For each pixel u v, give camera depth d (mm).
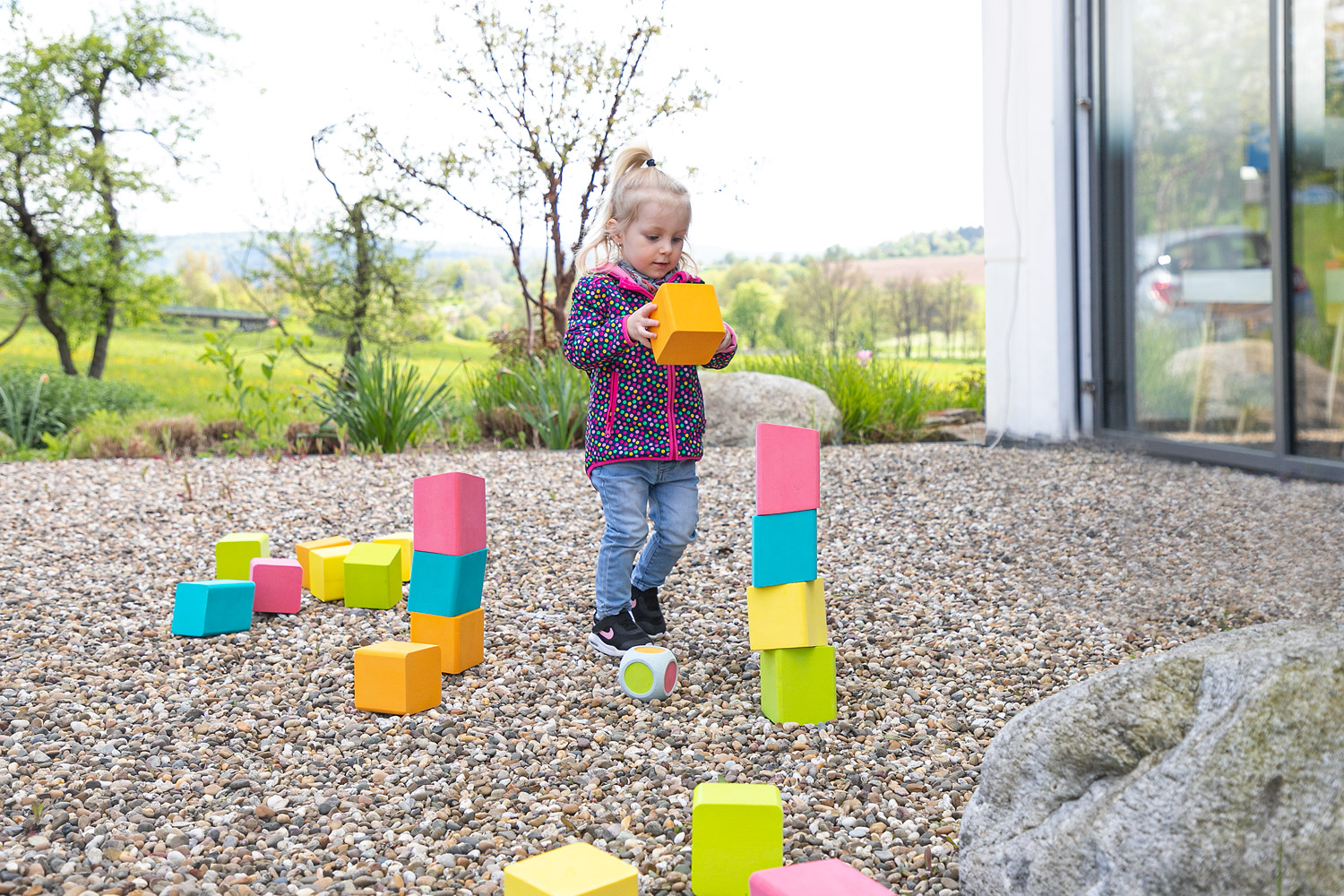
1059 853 1572
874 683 2834
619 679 2840
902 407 8375
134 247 13086
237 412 8102
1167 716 1620
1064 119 7078
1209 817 1418
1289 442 5410
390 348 11594
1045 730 1739
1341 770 1391
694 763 2354
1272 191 5441
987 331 7258
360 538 4719
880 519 4836
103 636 3320
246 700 2781
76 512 5168
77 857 1923
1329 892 1332
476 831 2047
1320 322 5184
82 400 10766
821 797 2174
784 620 2549
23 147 12148
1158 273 6570
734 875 1811
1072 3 7008
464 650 2963
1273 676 1494
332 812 2135
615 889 1652
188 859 1924
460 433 7738
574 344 2971
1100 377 7078
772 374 9305
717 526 4738
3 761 2361
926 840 1985
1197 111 6125
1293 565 3781
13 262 12469
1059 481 5539
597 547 4375
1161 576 3805
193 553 4426
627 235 3037
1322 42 5113
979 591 3705
